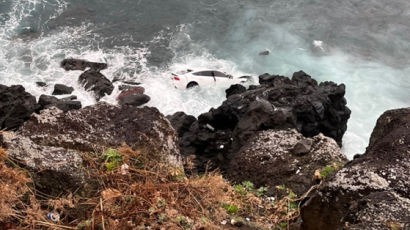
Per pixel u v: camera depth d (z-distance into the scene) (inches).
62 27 1166.3
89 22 1193.4
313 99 746.2
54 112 318.7
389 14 1284.4
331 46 1146.0
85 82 958.4
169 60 1073.5
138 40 1137.4
